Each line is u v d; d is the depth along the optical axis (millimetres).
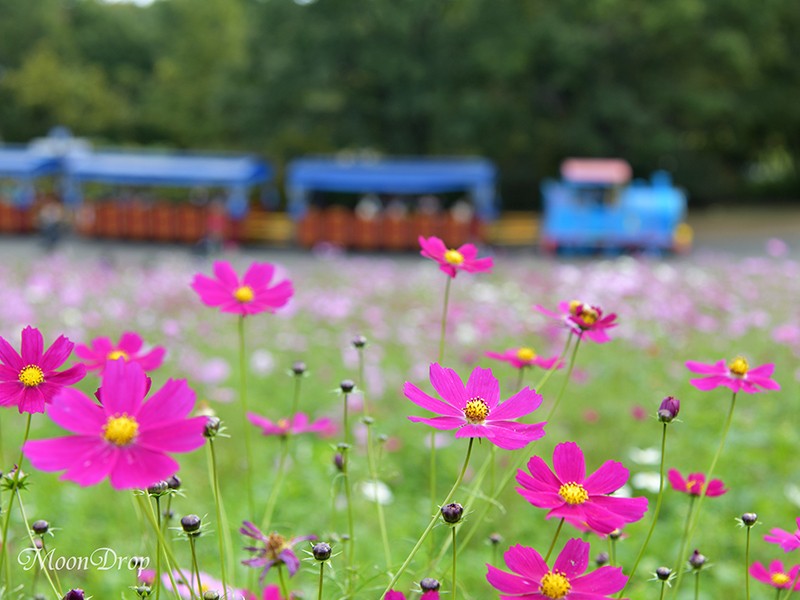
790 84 24734
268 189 22625
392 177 19094
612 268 13367
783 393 5488
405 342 7156
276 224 20391
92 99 33094
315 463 4355
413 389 1169
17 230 21891
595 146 21656
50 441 935
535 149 24031
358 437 4008
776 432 4809
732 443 4664
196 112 31469
